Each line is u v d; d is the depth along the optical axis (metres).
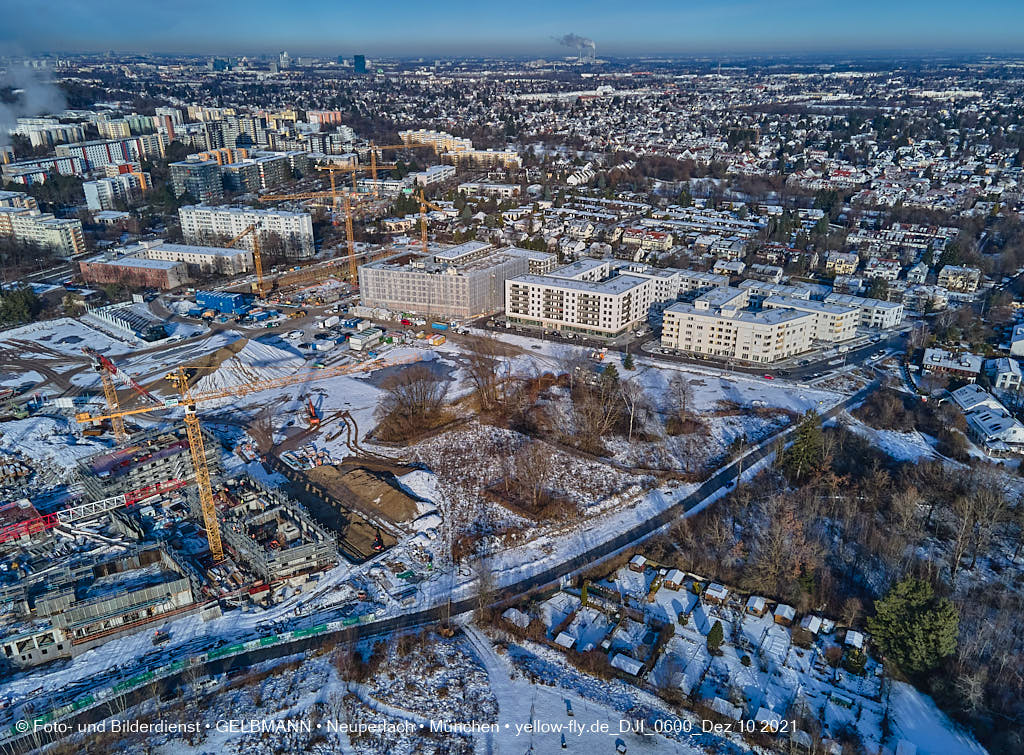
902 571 174.12
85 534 194.62
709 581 175.12
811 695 143.88
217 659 154.38
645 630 161.12
